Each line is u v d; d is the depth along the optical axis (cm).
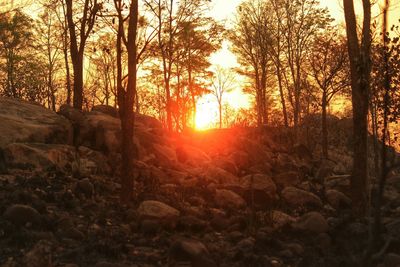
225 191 1321
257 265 862
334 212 1364
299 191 1432
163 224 1029
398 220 1084
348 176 1722
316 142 3338
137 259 846
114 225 1013
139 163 1485
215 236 1027
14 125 1406
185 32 2811
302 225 1086
